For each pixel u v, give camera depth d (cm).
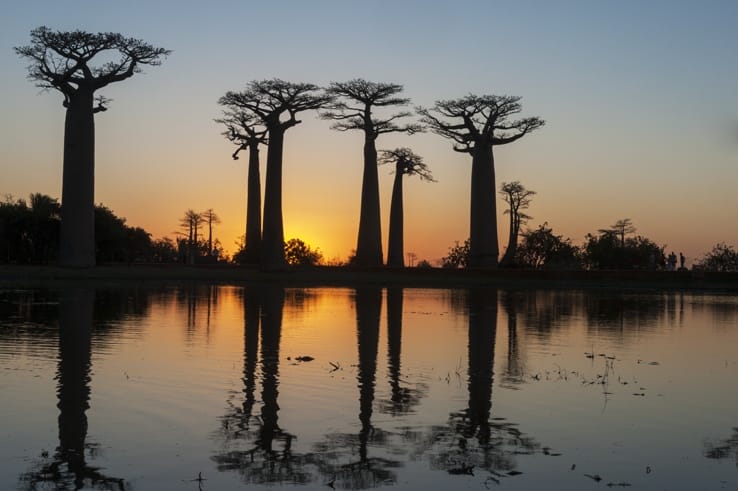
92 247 4456
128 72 4525
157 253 8056
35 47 4297
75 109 4394
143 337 1553
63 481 658
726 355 1455
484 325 1952
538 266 6322
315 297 3017
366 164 5862
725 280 4575
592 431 846
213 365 1216
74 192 4372
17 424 831
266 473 688
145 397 969
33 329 1656
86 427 823
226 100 5097
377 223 5888
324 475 686
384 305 2633
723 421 899
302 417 882
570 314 2358
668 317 2320
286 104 5053
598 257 6425
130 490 641
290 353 1370
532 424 873
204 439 786
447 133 5456
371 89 5741
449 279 4688
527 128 5331
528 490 657
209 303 2556
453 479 680
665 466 727
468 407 952
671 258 5031
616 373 1223
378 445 777
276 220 5034
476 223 5375
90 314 2033
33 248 5728
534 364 1301
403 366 1250
